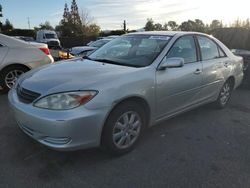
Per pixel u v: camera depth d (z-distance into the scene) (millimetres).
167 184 2916
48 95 2979
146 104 3582
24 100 3203
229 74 5277
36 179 2920
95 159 3340
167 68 3824
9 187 2779
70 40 43656
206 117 4988
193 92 4375
